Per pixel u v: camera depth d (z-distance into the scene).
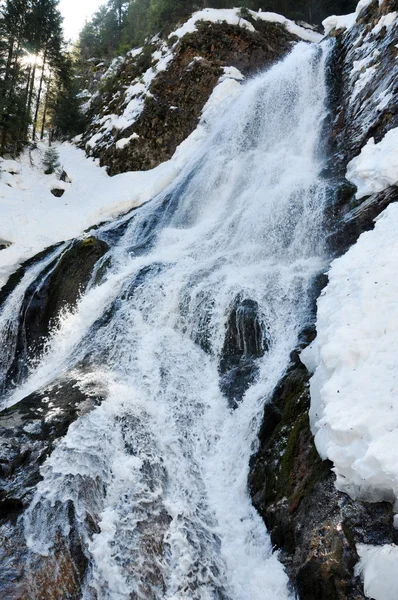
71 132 23.09
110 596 3.51
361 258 5.39
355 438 3.36
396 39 9.82
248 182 10.27
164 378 6.11
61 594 3.40
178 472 4.85
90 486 4.28
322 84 12.06
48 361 7.97
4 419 5.17
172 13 23.19
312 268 7.02
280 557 3.77
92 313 7.96
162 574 3.75
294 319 6.21
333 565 3.15
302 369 5.17
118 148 17.39
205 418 5.62
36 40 24.59
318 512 3.54
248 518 4.40
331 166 9.24
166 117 17.12
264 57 18.86
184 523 4.26
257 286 6.95
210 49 18.41
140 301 7.54
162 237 10.05
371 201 7.02
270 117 12.59
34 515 3.93
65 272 9.62
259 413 5.22
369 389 3.58
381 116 8.59
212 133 14.47
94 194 14.82
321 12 25.23
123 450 4.83
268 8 24.89
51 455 4.60
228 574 3.98
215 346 6.61
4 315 9.45
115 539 3.88
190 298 7.14
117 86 21.88
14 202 13.23
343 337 4.14
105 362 6.64
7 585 3.33
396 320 4.01
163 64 18.73
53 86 28.44
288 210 8.38
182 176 12.80
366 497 3.29
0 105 17.23
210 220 10.07
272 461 4.56
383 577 2.80
